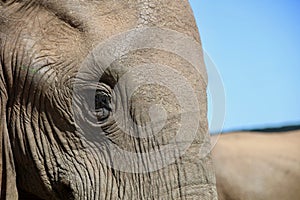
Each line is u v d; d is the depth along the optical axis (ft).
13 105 18.21
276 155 46.52
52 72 17.95
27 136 18.19
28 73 17.99
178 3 18.01
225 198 45.85
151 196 17.37
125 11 17.81
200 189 17.03
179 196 17.08
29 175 18.42
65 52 17.89
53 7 17.99
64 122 18.08
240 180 45.78
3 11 18.13
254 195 45.62
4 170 18.34
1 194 18.31
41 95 18.04
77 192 18.04
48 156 18.19
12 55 18.04
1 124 18.28
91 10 17.90
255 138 48.24
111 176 17.87
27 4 18.12
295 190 45.70
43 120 18.16
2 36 18.11
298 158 46.19
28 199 18.79
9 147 18.33
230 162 46.21
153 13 17.74
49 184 18.25
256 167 46.14
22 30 18.04
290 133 49.34
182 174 17.11
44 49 17.97
